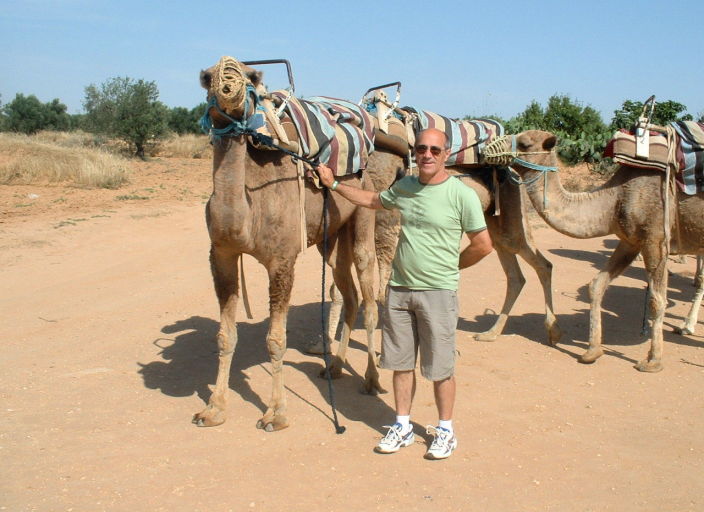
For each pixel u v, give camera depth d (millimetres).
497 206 7258
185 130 59500
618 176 6949
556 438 5121
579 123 25203
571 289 10195
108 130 36000
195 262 11875
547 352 7305
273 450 4836
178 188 22406
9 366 6531
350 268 6289
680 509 4121
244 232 4711
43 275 10695
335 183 5078
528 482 4430
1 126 54844
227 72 4355
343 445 4945
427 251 4539
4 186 20672
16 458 4629
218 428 5180
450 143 6766
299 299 9344
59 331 7750
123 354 6938
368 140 5984
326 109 5840
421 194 4547
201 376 6312
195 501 4121
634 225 6746
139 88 36375
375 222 6766
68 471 4457
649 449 4961
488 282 10578
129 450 4777
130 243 13492
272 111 5023
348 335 6398
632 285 10562
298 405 5688
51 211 16578
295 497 4188
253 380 6219
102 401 5676
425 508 4090
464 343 7559
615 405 5824
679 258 12539
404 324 4738
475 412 5590
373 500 4172
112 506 4043
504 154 6895
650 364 6699
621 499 4234
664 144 6562
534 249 7477
